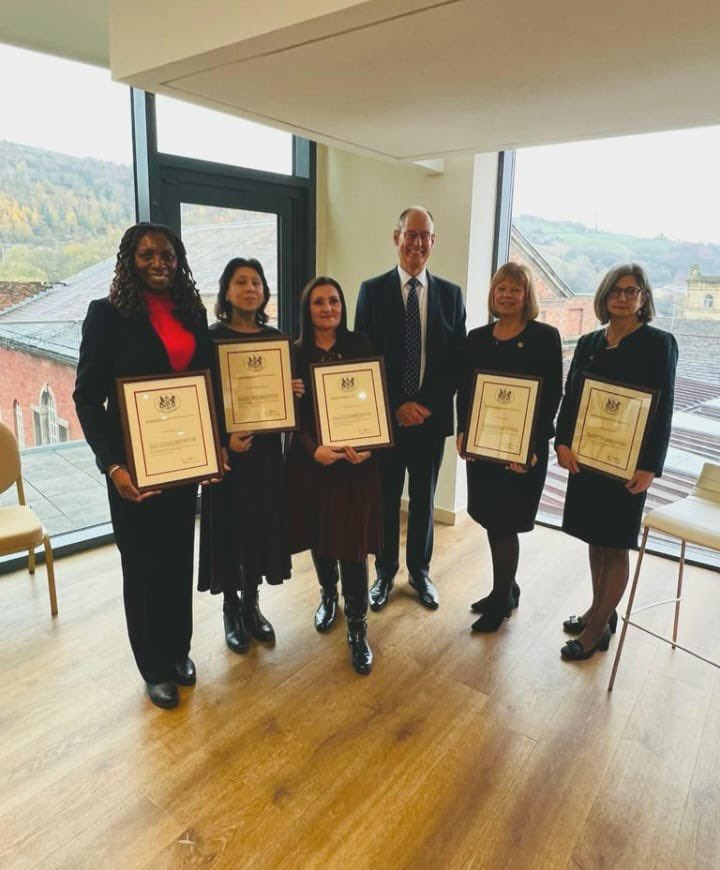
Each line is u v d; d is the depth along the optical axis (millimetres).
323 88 2059
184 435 1878
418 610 2730
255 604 2475
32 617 2568
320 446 2141
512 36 1583
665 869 1508
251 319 2193
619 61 1757
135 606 2002
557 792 1736
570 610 2738
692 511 2139
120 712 2020
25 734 1909
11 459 2594
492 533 2469
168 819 1618
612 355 2160
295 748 1884
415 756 1862
